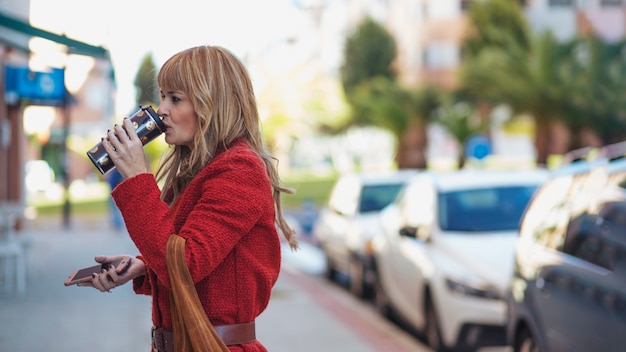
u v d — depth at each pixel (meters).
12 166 17.39
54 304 10.54
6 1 13.10
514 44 34.38
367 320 10.96
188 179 2.73
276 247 2.62
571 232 5.36
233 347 2.53
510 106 33.84
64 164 26.70
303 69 62.06
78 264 15.21
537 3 55.47
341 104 60.34
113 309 10.18
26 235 12.45
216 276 2.53
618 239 4.68
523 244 6.13
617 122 32.75
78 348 7.75
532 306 5.65
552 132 33.69
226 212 2.47
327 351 8.39
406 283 9.46
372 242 12.33
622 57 32.50
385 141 72.00
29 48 13.34
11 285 11.92
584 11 55.31
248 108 2.69
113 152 2.47
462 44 42.47
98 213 34.31
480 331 7.87
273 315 10.80
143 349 7.69
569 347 5.02
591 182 5.40
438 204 9.30
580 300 4.89
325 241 15.21
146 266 2.66
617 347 4.37
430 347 8.86
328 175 75.94
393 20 69.12
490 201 9.27
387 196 14.13
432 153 67.62
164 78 2.65
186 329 2.47
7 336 8.34
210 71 2.63
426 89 46.28
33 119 31.89
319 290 14.01
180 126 2.64
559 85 32.62
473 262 8.19
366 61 62.66
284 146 64.06
